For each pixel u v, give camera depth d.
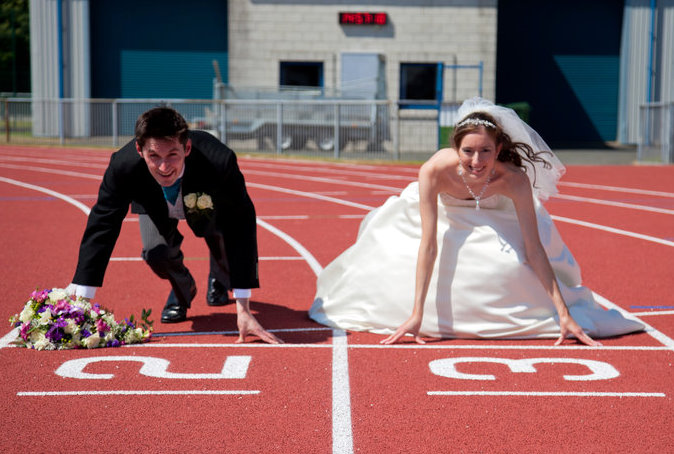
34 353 4.77
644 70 29.97
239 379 4.30
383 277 5.35
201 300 6.34
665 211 12.05
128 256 8.18
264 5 27.03
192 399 3.97
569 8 30.38
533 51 30.53
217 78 27.06
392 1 26.89
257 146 23.14
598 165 21.55
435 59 26.98
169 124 4.27
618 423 3.68
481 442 3.45
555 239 5.50
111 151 24.61
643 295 6.54
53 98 29.05
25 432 3.52
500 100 30.66
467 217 5.23
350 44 27.08
